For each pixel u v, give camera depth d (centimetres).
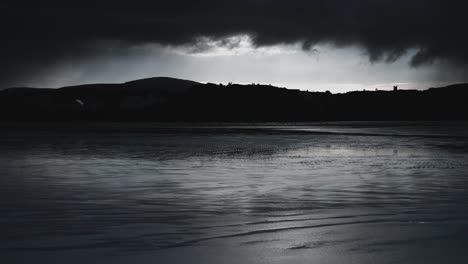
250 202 1062
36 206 1005
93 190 1252
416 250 643
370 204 1031
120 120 15462
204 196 1155
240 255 628
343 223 827
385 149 3003
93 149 2952
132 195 1170
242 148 3069
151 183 1402
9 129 7288
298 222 836
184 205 1021
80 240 703
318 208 983
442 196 1143
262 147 3181
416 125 9338
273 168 1866
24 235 736
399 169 1816
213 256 624
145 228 786
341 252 638
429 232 748
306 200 1091
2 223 826
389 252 635
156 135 5075
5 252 640
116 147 3155
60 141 3903
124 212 937
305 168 1862
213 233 751
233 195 1170
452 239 701
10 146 3253
